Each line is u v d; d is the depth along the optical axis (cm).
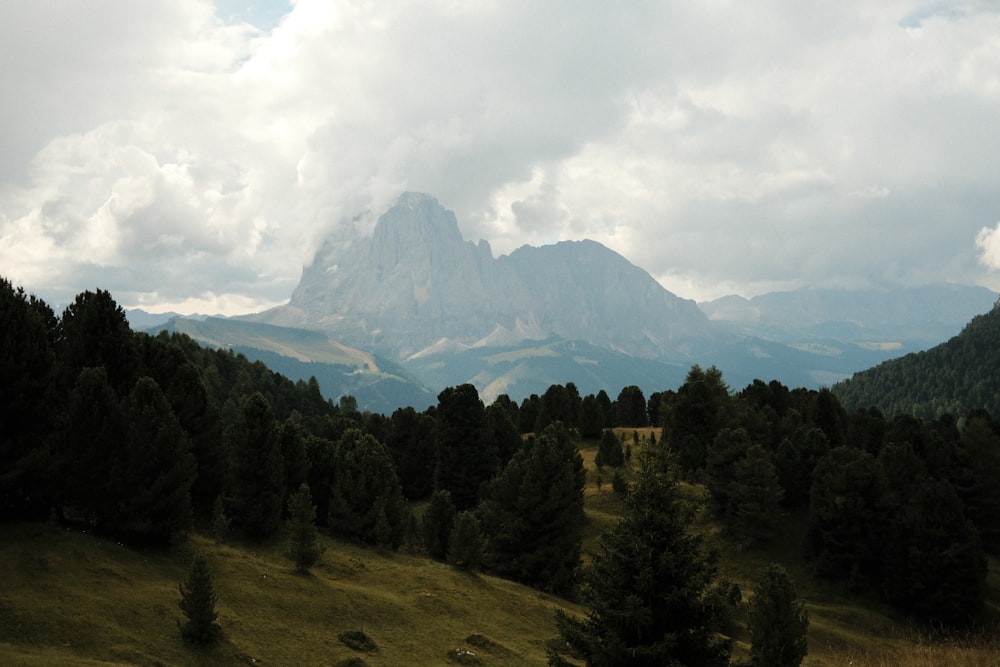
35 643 3141
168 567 4566
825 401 11119
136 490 4781
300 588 4706
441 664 3947
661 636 2808
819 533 7844
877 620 6831
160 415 5138
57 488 4609
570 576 6469
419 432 11169
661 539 2862
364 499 7025
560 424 10812
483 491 9194
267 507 6278
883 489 7706
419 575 5675
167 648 3391
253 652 3628
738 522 8494
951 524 6900
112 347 5928
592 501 9944
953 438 10750
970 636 6469
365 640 4053
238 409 13525
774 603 3300
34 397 4641
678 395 11862
